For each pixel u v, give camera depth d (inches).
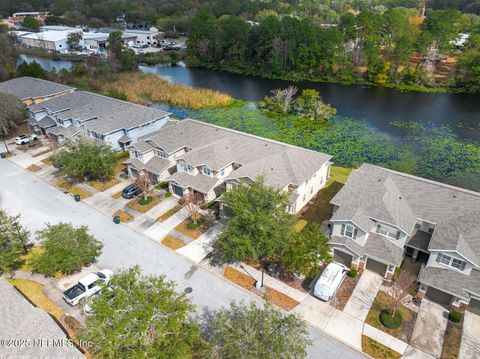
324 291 1104.8
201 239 1411.2
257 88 3754.9
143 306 846.5
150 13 6929.1
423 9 6309.1
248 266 1277.1
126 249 1371.8
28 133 2429.9
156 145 1774.1
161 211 1585.9
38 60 4918.8
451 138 2407.7
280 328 843.4
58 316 1086.4
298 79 4089.6
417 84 3663.9
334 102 3203.7
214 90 3651.6
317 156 1646.2
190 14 6879.9
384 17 3890.3
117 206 1632.6
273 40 4153.5
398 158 2142.0
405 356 953.5
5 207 1652.3
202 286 1198.3
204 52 4820.4
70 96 2536.9
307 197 1603.1
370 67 3814.0
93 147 1756.9
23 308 945.5
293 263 1110.4
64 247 1190.3
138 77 3826.3
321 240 1157.1
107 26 7135.8
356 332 1022.4
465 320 1045.2
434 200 1250.0
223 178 1619.1
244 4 7096.5
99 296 929.5
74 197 1700.3
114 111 2269.9
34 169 1983.3
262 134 2481.5
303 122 2691.9
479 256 1032.2
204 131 1893.5
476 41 3602.4
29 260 1266.0
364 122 2701.8
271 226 1146.0
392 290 1143.0
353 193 1309.1
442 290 1045.2
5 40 4547.2
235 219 1184.8
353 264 1219.9
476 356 946.7
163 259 1318.9
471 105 3056.1
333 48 3892.7
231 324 863.7
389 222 1169.4
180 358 829.8
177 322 855.7
